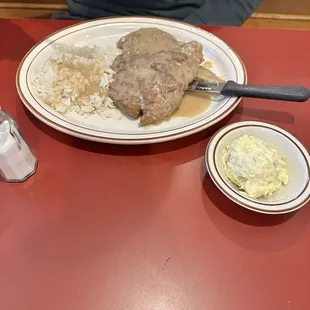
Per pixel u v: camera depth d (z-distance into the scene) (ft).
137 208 2.33
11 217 2.28
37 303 1.97
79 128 2.53
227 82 2.80
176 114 2.75
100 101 2.73
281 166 2.36
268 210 2.15
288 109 2.92
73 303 1.97
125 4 4.29
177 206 2.35
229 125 2.53
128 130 2.64
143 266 2.10
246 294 2.02
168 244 2.19
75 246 2.17
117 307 1.96
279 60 3.32
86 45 3.27
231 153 2.35
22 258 2.11
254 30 3.58
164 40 3.10
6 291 2.00
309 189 2.24
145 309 1.96
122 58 2.96
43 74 2.84
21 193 2.39
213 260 2.13
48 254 2.13
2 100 2.92
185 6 4.37
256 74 3.19
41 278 2.05
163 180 2.48
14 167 2.35
